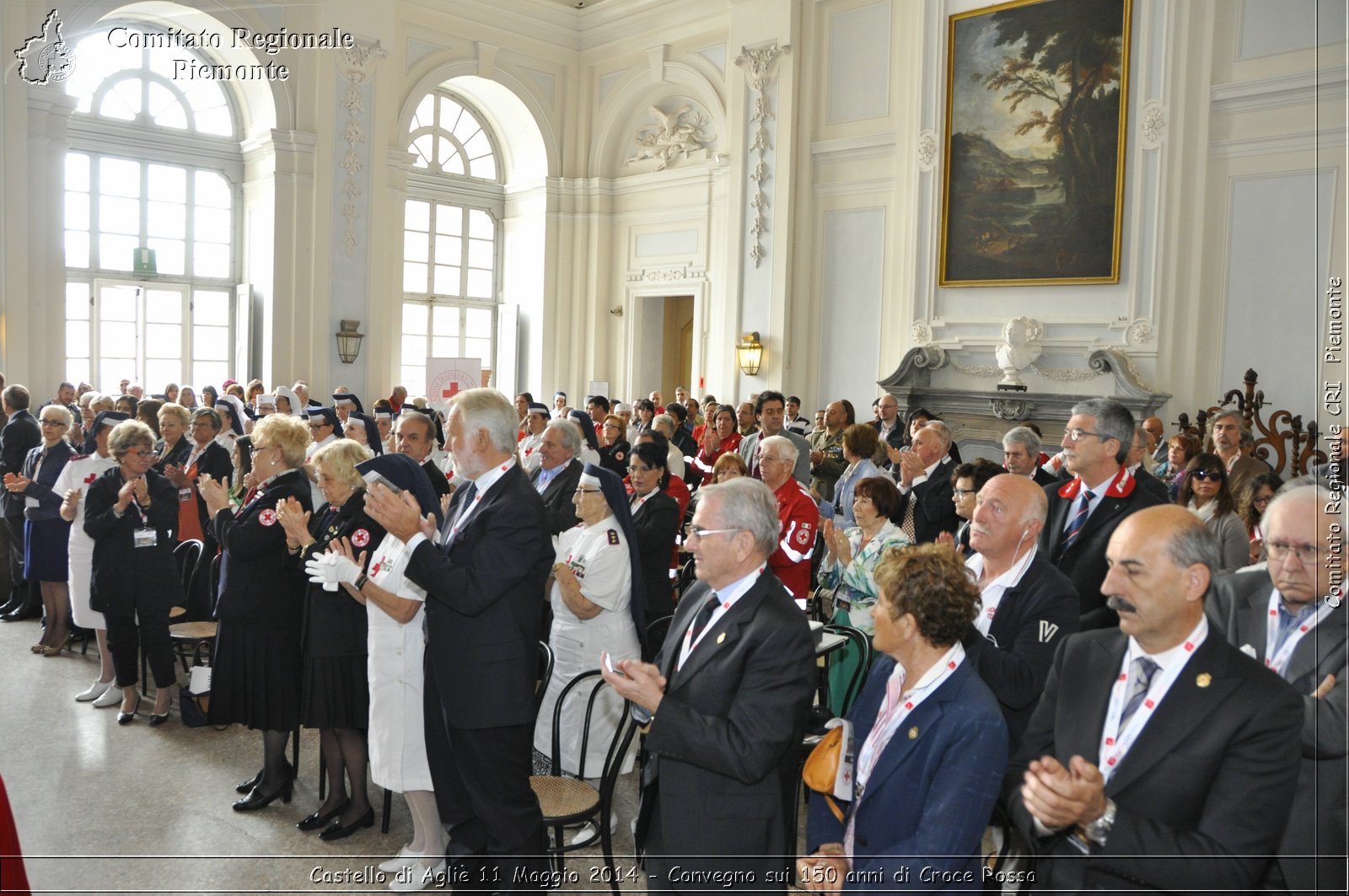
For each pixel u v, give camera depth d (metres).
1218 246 9.05
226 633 3.83
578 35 15.07
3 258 9.65
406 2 13.28
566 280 15.35
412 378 15.05
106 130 11.70
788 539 4.29
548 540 3.08
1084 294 9.82
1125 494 3.37
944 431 5.07
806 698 2.24
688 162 14.07
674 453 6.91
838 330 11.95
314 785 4.15
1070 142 9.78
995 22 10.22
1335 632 2.07
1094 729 1.91
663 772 2.33
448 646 2.94
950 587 2.03
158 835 3.64
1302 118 8.56
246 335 12.33
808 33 12.00
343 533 3.50
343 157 12.27
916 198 10.86
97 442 5.61
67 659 5.81
